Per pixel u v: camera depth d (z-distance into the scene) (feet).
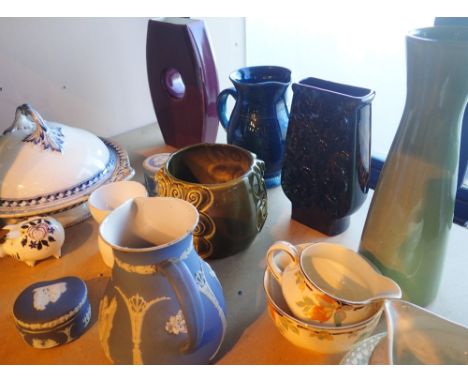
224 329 1.24
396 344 1.00
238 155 1.69
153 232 1.25
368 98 1.46
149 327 1.09
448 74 1.09
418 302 1.42
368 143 1.57
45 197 1.70
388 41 2.45
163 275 1.03
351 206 1.63
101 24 2.61
